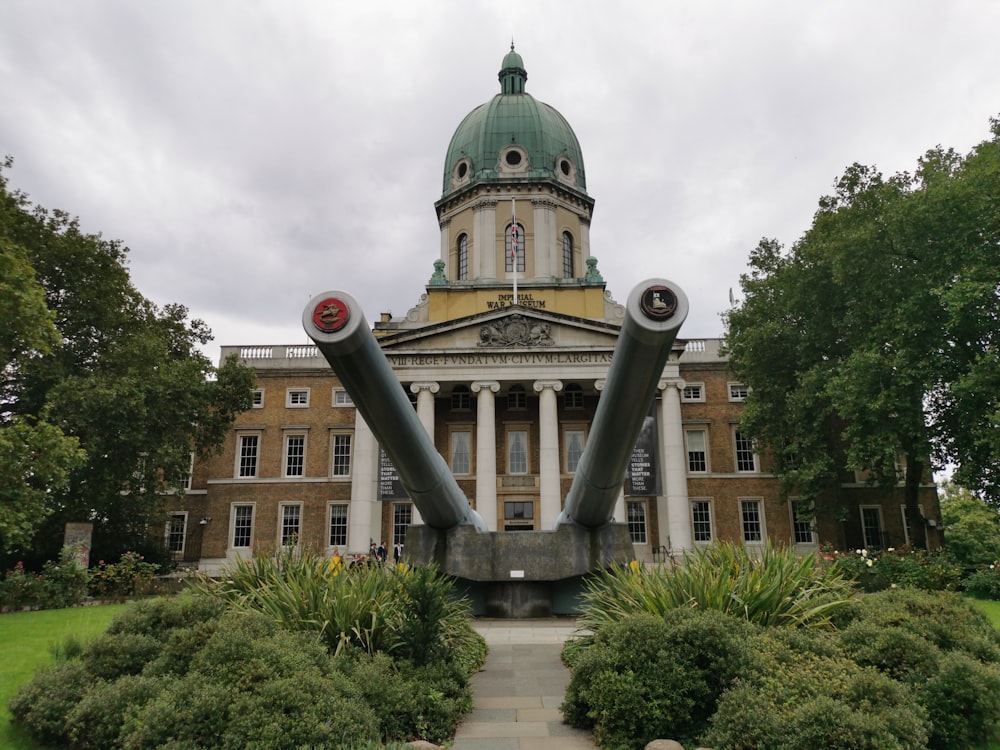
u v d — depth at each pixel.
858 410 28.38
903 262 27.09
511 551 14.20
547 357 43.09
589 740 7.40
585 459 11.72
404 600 9.34
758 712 6.47
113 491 28.86
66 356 27.91
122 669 7.76
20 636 13.06
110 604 20.81
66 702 7.07
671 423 42.66
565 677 9.95
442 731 7.40
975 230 24.52
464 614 12.66
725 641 7.61
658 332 7.82
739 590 9.74
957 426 27.27
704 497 45.31
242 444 46.78
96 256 28.86
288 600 9.48
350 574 10.90
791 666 7.33
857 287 28.83
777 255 36.44
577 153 53.03
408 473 11.76
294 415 46.94
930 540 43.78
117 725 6.62
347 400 47.03
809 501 38.19
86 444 26.19
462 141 52.72
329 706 6.51
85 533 23.11
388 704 7.36
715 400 46.84
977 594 21.36
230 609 9.48
